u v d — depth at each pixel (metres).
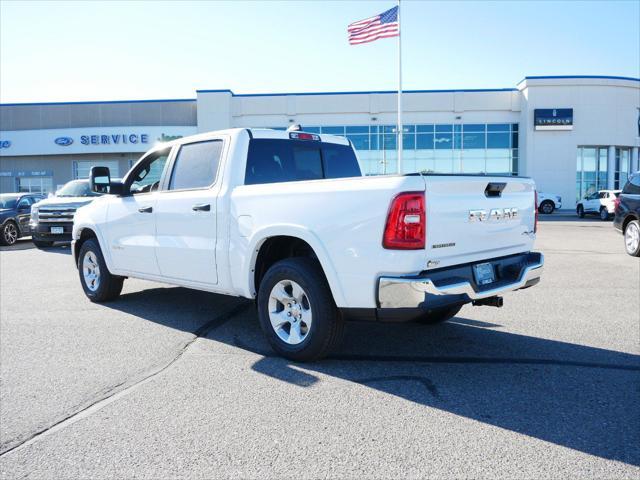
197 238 4.91
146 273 5.63
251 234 4.35
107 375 3.93
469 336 4.91
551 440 2.83
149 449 2.79
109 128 38.41
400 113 28.33
